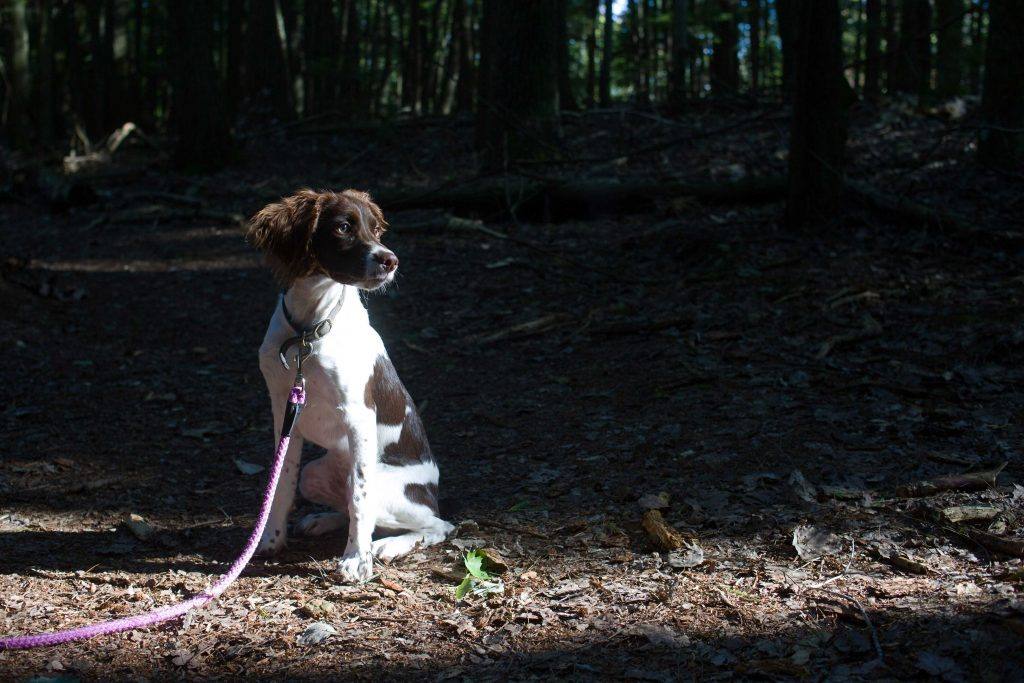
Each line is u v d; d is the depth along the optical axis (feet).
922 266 27.55
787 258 29.27
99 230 42.93
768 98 58.34
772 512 13.89
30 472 17.63
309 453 18.79
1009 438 16.08
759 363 21.56
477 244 35.42
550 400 20.93
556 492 15.74
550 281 30.53
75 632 10.64
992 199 33.55
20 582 12.83
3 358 24.75
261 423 20.74
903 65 59.06
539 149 42.29
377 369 13.33
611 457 17.13
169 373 24.40
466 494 16.14
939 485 14.10
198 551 14.11
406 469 13.79
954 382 19.31
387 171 50.85
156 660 10.44
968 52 54.65
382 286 11.89
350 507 12.85
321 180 50.29
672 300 27.09
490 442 18.78
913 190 35.47
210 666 10.26
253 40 73.41
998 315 22.79
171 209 44.78
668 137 48.93
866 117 48.08
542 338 25.52
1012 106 36.11
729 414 18.62
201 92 53.88
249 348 26.73
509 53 42.19
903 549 12.38
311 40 88.38
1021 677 8.93
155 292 32.86
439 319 28.07
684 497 14.89
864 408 18.17
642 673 9.58
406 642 10.63
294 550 14.06
